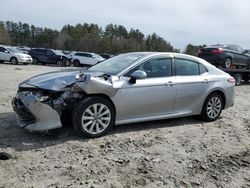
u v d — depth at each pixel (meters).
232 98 8.53
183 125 7.70
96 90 6.23
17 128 6.68
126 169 5.16
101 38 102.56
